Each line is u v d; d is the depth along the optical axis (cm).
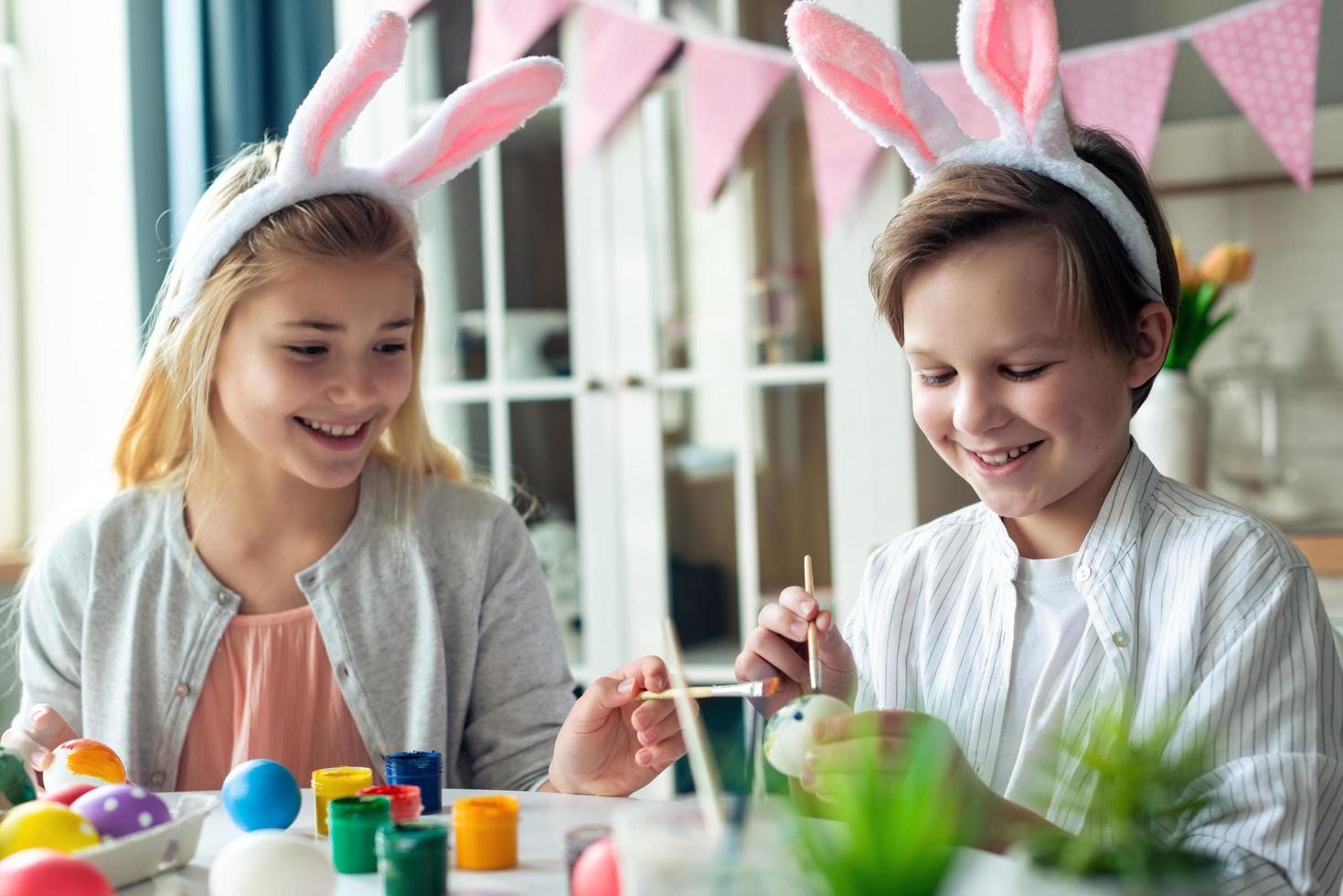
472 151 139
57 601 137
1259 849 88
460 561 140
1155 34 235
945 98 211
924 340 103
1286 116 214
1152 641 105
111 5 250
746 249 230
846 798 62
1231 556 103
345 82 127
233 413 130
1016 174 105
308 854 78
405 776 98
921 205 105
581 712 111
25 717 117
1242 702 96
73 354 255
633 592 240
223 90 245
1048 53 106
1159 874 62
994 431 102
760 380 230
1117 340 103
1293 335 232
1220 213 234
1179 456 209
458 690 138
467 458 248
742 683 107
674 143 235
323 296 124
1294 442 232
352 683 133
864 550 223
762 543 231
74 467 255
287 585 136
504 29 241
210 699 133
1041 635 110
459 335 249
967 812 78
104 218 252
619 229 239
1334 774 93
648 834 66
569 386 243
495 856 82
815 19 111
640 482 239
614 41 236
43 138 254
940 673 116
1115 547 108
